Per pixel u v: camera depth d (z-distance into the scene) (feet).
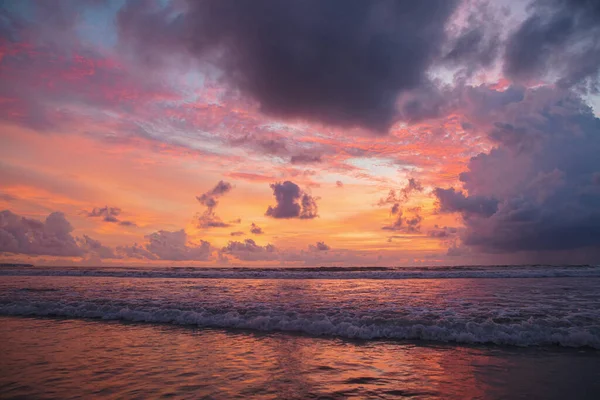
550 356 23.47
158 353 24.25
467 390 17.49
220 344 26.76
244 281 85.76
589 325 29.22
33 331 31.60
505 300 45.55
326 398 16.29
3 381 18.44
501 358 23.06
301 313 36.37
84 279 91.45
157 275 108.37
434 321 31.01
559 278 93.45
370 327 30.40
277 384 18.12
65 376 19.25
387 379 19.03
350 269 156.15
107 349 25.29
